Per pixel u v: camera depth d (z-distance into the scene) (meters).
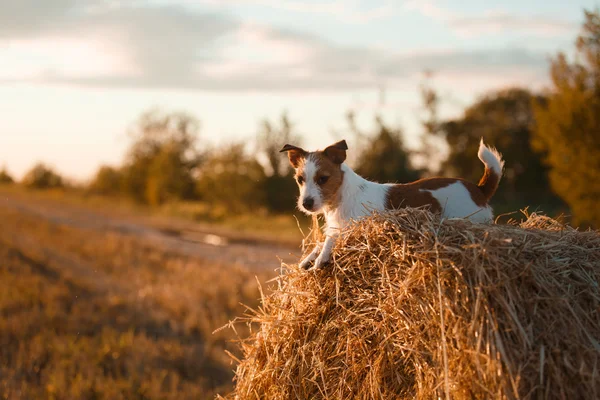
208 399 7.23
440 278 4.04
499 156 5.79
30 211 29.58
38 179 56.34
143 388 7.33
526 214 5.41
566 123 16.78
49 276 13.27
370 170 33.16
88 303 10.96
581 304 3.95
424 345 4.09
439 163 36.62
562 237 4.33
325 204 5.52
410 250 4.29
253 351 5.18
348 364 4.52
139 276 13.51
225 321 9.98
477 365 3.75
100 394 7.13
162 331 9.71
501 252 4.02
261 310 5.31
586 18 16.80
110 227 24.08
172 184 43.44
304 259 5.34
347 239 4.72
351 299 4.61
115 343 8.69
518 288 3.91
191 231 24.16
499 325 3.80
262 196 33.78
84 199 43.66
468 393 3.81
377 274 4.50
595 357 3.74
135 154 49.19
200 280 12.80
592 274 4.06
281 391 4.87
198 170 45.16
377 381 4.31
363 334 4.48
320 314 4.79
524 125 37.84
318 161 5.54
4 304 10.27
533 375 3.69
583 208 16.92
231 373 8.15
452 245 4.16
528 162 37.31
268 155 34.72
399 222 4.50
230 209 34.00
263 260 16.58
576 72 17.16
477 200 5.59
